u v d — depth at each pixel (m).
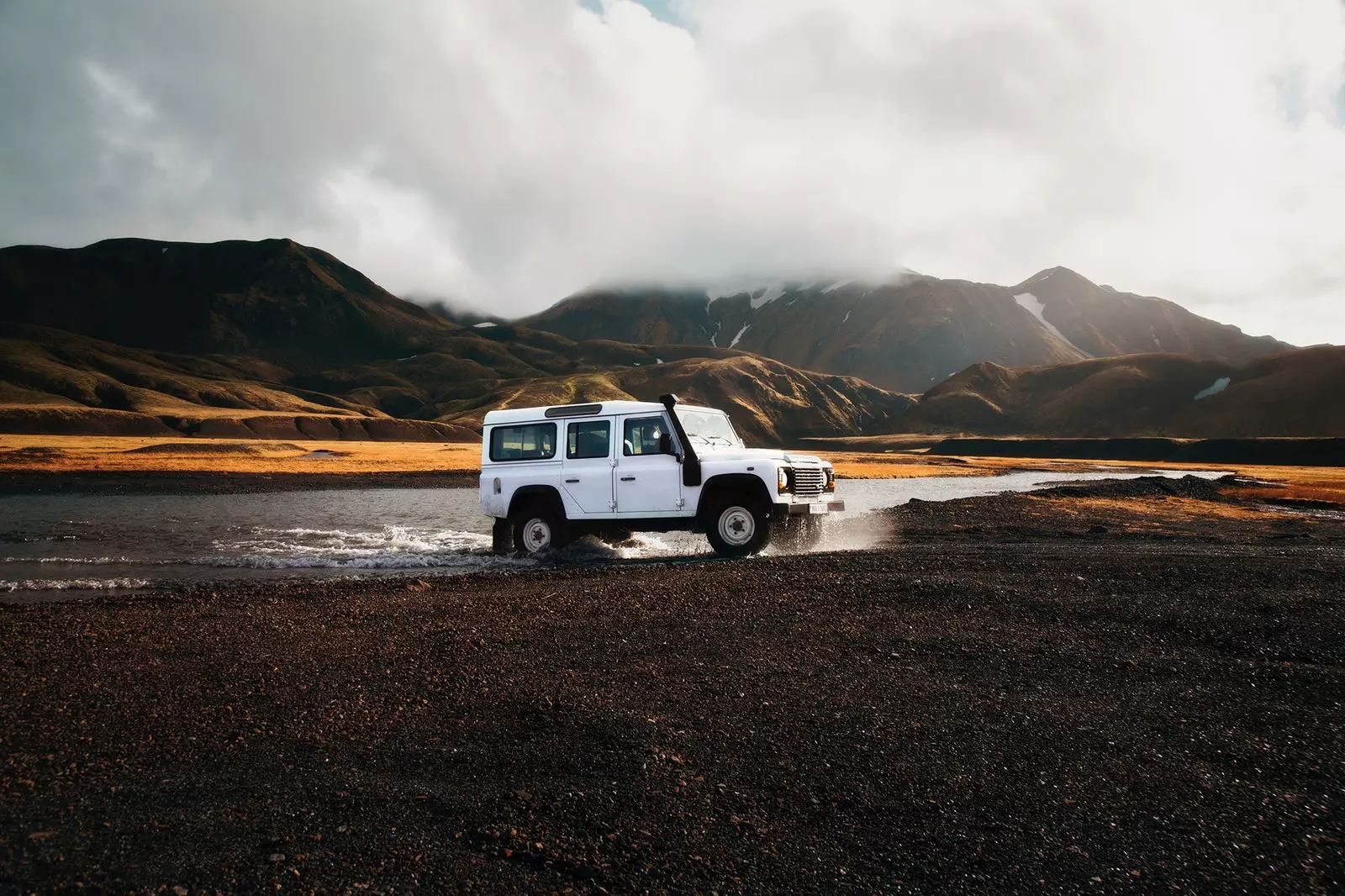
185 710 5.04
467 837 3.37
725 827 3.46
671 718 4.84
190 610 8.52
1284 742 4.43
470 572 12.29
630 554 14.29
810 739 4.49
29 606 9.00
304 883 2.98
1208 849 3.23
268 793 3.79
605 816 3.56
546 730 4.65
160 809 3.62
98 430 155.88
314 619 7.87
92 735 4.59
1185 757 4.22
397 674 5.84
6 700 5.25
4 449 73.00
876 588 8.97
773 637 6.87
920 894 2.92
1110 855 3.20
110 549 16.11
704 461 13.45
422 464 72.44
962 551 12.86
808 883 3.00
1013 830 3.41
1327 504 29.30
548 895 2.92
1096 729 4.65
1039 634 6.94
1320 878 2.99
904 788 3.84
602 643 6.72
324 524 22.47
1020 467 101.25
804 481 13.84
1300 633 6.89
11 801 3.71
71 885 2.95
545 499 14.52
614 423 14.15
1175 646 6.57
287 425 181.50
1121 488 34.97
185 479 49.00
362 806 3.66
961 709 4.99
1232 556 11.82
